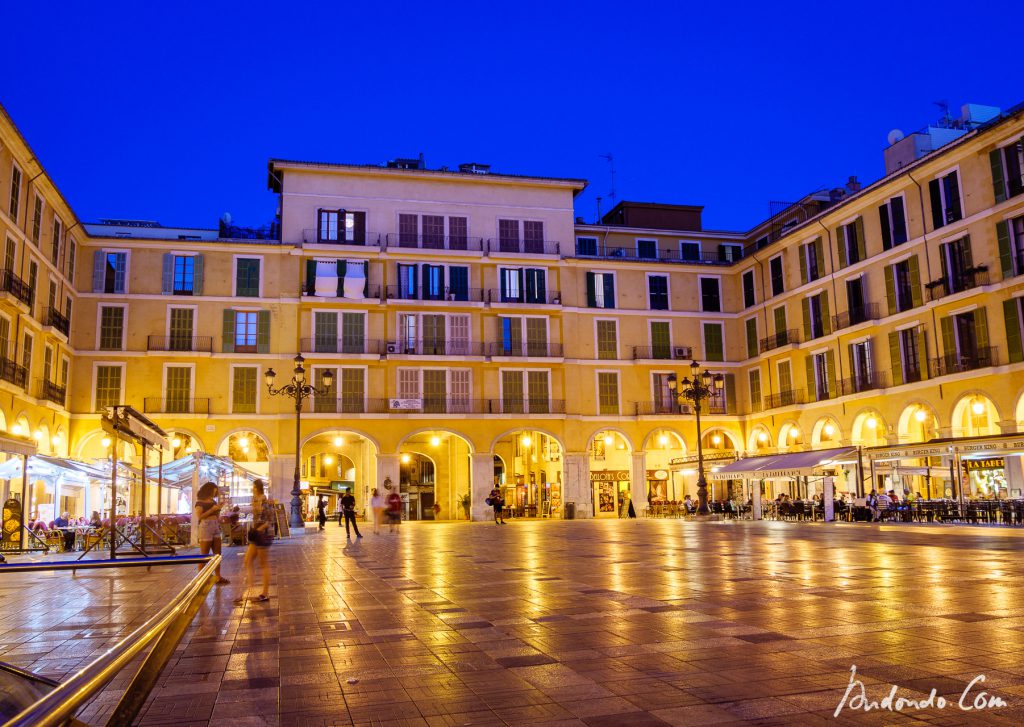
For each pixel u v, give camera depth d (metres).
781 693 5.36
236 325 44.75
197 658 7.01
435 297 47.34
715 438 50.19
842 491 40.34
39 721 1.88
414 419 45.59
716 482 49.75
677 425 49.47
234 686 5.99
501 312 48.12
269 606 10.18
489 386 47.22
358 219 47.44
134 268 44.00
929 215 37.00
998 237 33.59
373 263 46.94
